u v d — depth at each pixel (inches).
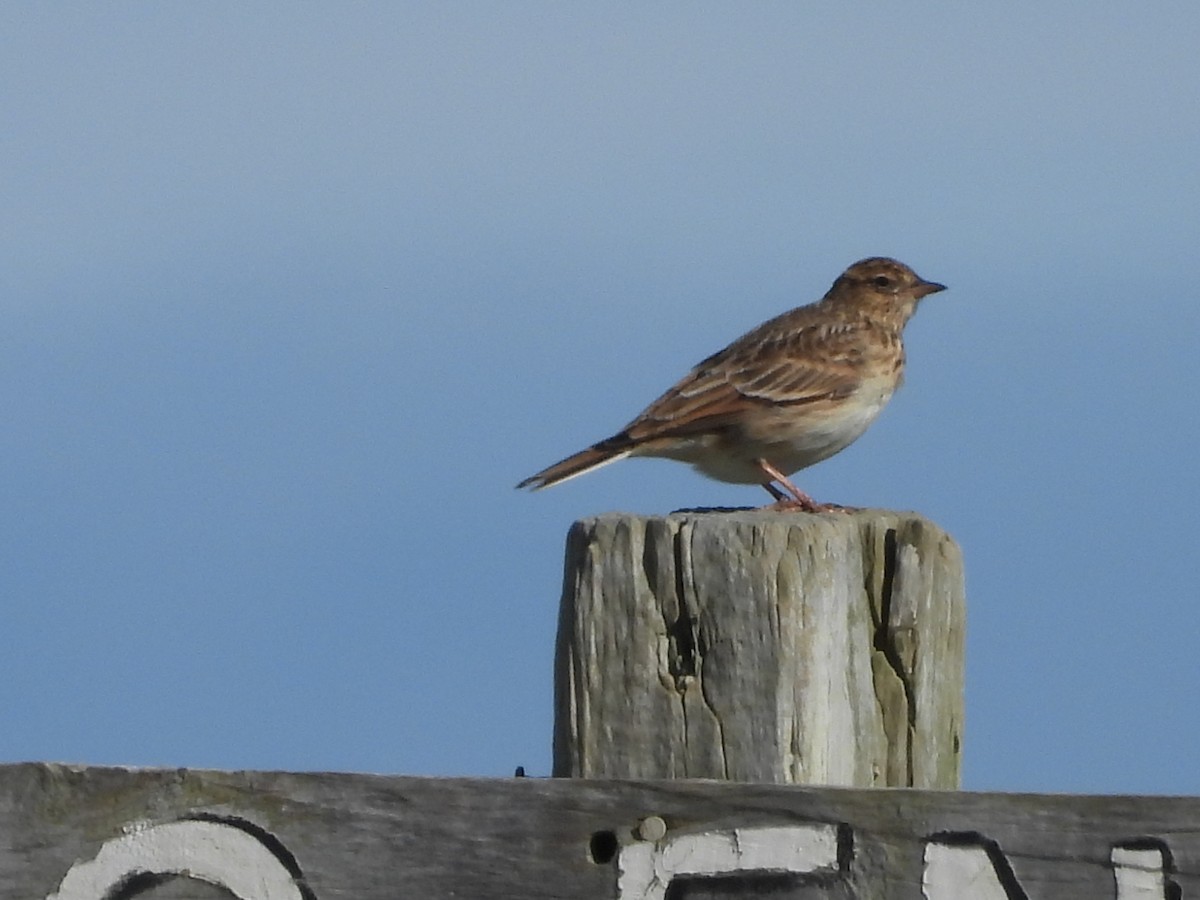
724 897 304.3
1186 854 288.0
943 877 296.2
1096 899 290.5
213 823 322.0
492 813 314.2
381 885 316.8
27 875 324.8
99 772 324.8
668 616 333.7
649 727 332.8
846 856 300.7
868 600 351.6
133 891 322.3
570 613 339.0
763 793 304.8
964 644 361.4
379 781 319.3
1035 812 294.5
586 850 310.0
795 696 327.9
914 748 350.3
